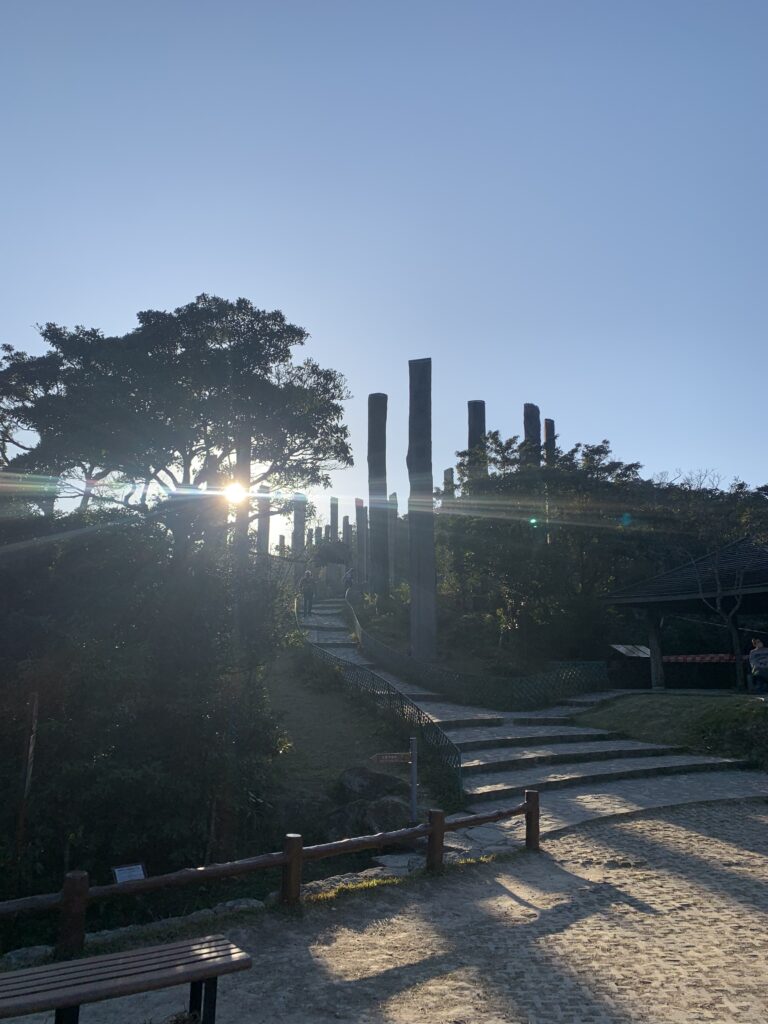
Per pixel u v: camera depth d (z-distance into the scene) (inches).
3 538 552.7
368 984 259.0
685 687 1148.5
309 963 278.4
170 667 566.6
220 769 536.4
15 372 999.6
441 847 395.9
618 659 1204.5
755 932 309.6
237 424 1003.9
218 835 534.6
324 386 1080.2
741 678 963.3
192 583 598.2
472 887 375.9
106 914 485.1
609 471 1424.7
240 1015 235.9
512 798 591.5
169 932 306.8
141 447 965.8
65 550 567.8
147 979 193.5
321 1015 235.1
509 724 863.1
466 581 1438.2
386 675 1115.3
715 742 757.3
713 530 1315.2
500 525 1256.8
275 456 1058.1
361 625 1409.9
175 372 981.8
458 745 729.0
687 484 1732.3
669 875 395.9
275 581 644.1
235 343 1003.9
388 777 623.2
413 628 1198.9
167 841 525.3
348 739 786.2
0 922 460.1
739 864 415.5
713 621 1261.1
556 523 1274.6
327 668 1014.4
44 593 541.0
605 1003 241.6
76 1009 190.2
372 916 331.3
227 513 645.9
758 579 956.6
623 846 452.8
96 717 504.1
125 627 565.3
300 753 742.5
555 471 1323.8
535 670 1082.7
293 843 338.6
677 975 264.4
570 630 1216.8
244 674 613.3
